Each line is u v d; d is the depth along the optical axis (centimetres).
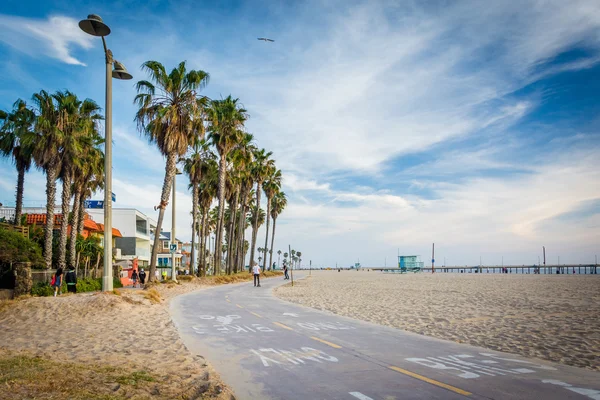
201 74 3077
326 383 660
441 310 1744
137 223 6756
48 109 2814
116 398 484
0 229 2430
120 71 1969
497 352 897
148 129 3038
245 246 9644
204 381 627
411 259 10281
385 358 836
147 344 983
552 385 639
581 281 4669
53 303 1569
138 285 3816
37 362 638
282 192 9019
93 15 1717
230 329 1231
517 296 2431
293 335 1121
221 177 4612
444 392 607
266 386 647
